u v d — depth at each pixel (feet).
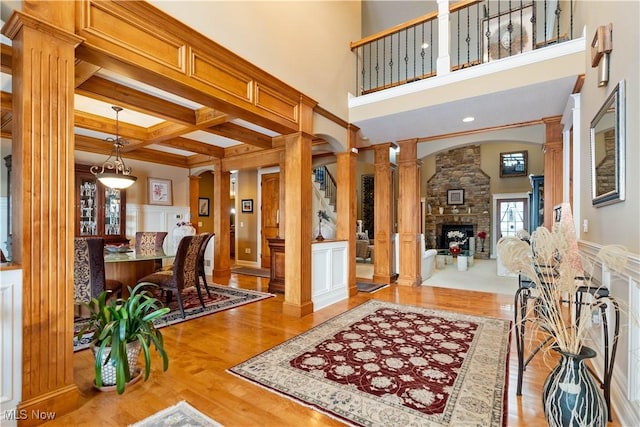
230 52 9.10
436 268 24.81
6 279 5.15
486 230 33.86
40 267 5.52
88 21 6.29
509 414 5.92
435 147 19.38
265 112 10.55
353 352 8.61
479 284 18.15
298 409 6.10
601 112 7.61
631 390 5.41
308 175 12.57
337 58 14.20
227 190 21.17
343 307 13.23
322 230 22.85
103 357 6.60
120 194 18.66
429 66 22.06
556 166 14.03
